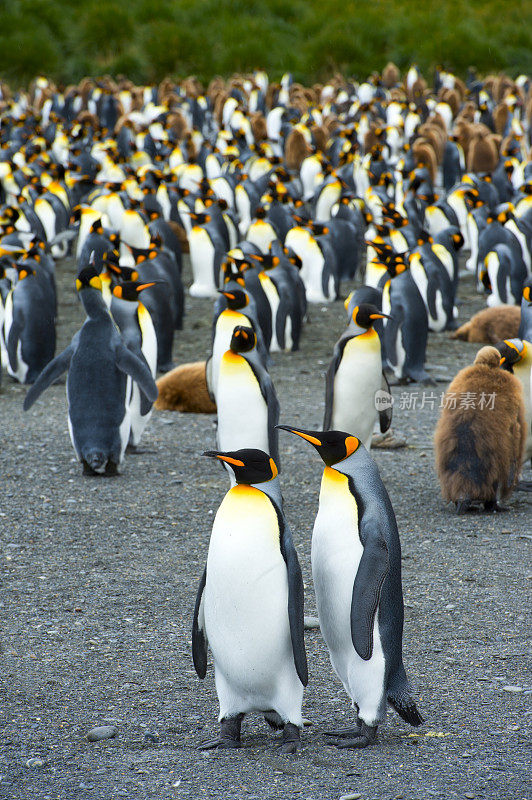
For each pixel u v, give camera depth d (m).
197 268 26.11
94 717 6.50
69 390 12.16
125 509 11.16
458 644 7.68
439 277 21.47
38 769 5.77
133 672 7.20
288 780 5.57
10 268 20.34
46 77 62.03
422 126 46.03
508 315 20.45
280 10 69.94
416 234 24.61
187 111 53.84
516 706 6.62
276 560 5.81
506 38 66.19
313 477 12.52
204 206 29.75
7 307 18.31
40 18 64.50
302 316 22.22
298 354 20.12
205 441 14.27
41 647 7.61
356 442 5.92
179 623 8.10
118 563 9.48
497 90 58.47
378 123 47.38
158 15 66.56
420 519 10.91
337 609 5.85
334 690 7.00
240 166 38.16
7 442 13.91
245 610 5.81
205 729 6.36
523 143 44.81
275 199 29.83
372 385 12.09
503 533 10.40
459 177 40.47
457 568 9.36
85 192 38.72
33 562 9.48
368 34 65.75
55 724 6.39
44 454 13.38
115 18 64.12
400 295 17.02
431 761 5.82
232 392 10.84
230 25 66.88
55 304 22.27
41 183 34.50
